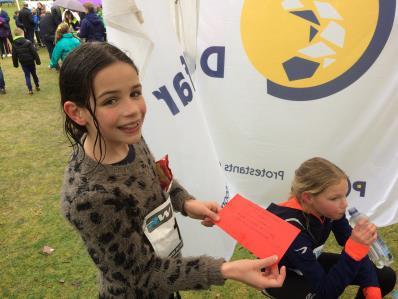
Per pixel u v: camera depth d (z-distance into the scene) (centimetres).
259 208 144
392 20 214
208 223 147
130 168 107
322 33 225
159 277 106
